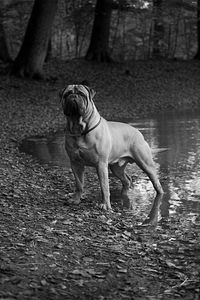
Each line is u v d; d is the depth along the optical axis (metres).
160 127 21.56
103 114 25.72
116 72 35.59
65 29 45.91
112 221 8.60
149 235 7.99
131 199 10.28
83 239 7.37
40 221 8.05
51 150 16.12
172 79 36.00
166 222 8.73
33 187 10.57
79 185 9.60
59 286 5.56
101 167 9.26
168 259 6.91
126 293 5.62
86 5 40.91
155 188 10.52
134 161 10.23
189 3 40.28
